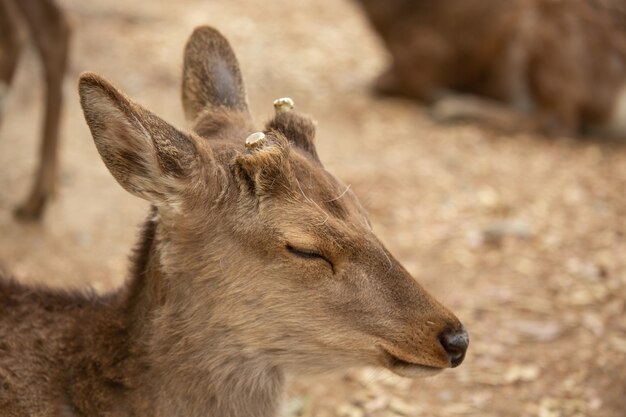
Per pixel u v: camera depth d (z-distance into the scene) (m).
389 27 17.50
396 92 17.81
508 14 16.61
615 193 13.99
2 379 6.36
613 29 16.19
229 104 7.01
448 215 13.22
